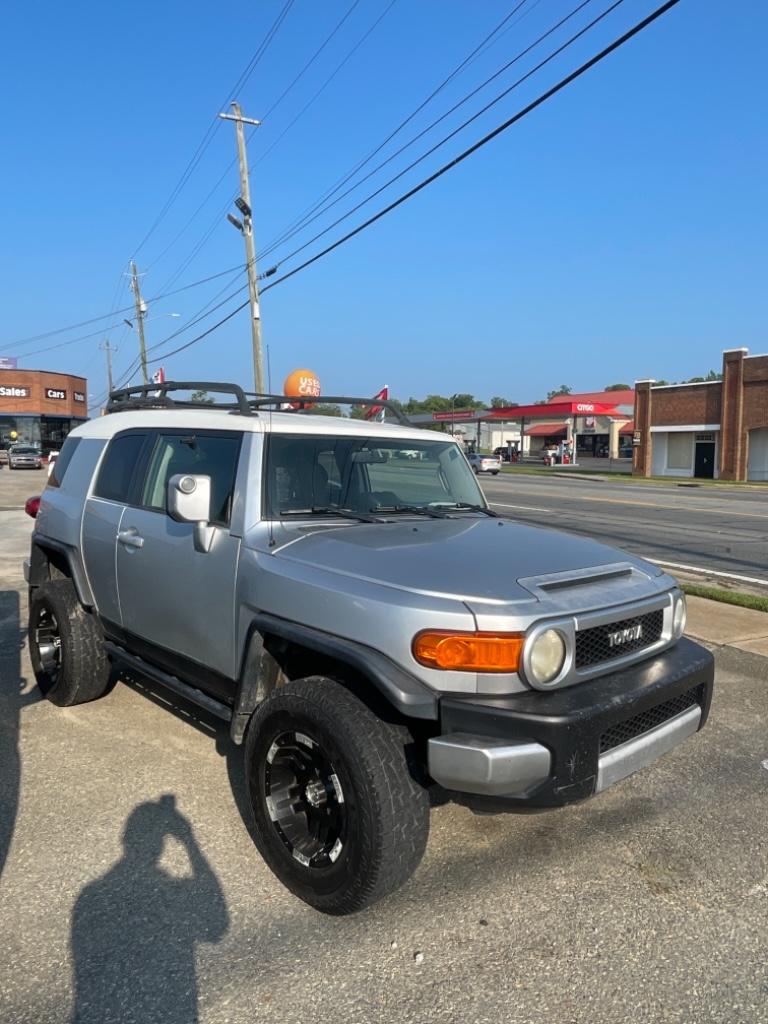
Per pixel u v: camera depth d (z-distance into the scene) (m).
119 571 4.32
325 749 2.86
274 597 3.20
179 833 3.50
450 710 2.70
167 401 4.94
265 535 3.45
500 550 3.37
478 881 3.18
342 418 4.47
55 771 4.11
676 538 14.26
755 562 11.47
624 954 2.75
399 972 2.63
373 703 2.96
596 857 3.37
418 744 2.93
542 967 2.67
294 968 2.65
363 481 3.98
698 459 41.94
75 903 2.98
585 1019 2.45
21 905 2.96
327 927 2.87
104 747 4.42
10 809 3.70
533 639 2.73
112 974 2.60
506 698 2.75
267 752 3.12
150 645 4.20
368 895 2.78
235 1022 2.41
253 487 3.56
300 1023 2.41
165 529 3.94
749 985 2.61
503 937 2.83
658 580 3.43
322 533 3.49
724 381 39.69
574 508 20.77
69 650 4.79
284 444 3.74
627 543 13.56
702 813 3.78
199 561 3.66
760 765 4.32
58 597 4.88
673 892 3.12
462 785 2.68
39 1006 2.46
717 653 6.38
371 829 2.72
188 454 4.06
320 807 2.98
